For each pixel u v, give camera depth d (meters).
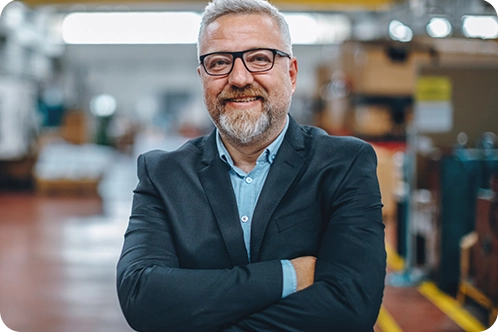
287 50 1.58
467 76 5.59
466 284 4.00
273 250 1.55
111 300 4.50
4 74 14.07
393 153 7.64
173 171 1.68
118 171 15.02
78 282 5.02
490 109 5.63
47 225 7.78
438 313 4.00
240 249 1.56
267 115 1.55
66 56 22.55
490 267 3.59
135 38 23.66
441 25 7.95
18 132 14.55
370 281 1.49
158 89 26.50
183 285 1.48
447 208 4.39
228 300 1.45
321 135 1.70
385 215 7.40
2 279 5.12
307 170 1.61
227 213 1.59
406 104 7.61
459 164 4.37
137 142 23.95
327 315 1.45
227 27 1.53
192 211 1.61
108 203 9.79
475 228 4.14
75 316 4.12
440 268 4.44
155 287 1.49
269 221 1.57
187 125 26.80
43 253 6.14
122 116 25.33
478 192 4.17
